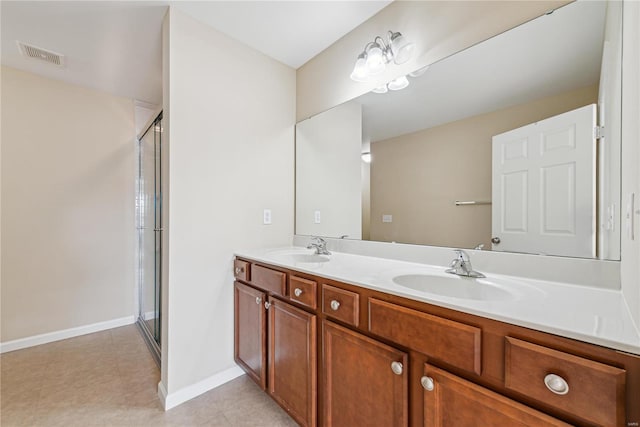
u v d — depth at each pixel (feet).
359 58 4.96
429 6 4.63
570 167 3.39
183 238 5.22
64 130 7.87
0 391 5.40
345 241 6.08
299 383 4.32
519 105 3.82
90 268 8.28
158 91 8.45
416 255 4.91
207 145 5.57
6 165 7.06
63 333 7.79
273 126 6.81
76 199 8.07
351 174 5.94
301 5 5.07
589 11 3.30
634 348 1.76
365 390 3.40
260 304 5.15
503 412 2.28
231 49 5.98
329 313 3.84
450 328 2.60
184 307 5.24
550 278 3.51
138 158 9.21
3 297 7.00
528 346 2.16
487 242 4.10
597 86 3.20
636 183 2.10
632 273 2.21
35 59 6.70
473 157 4.27
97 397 5.24
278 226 6.93
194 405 5.08
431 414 2.75
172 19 5.07
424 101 4.78
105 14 5.15
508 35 3.89
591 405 1.89
